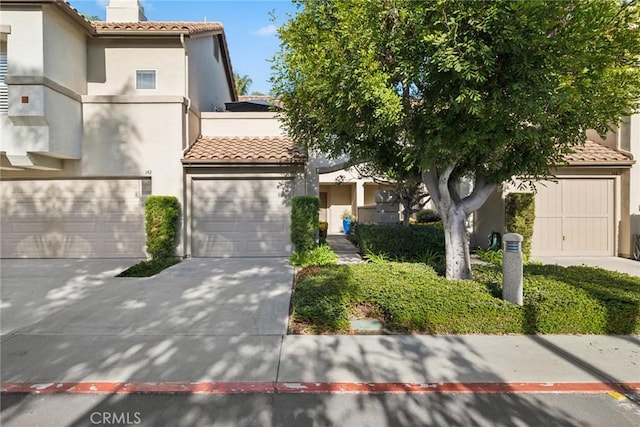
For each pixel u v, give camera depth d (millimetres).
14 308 6586
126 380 4133
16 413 3566
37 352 4824
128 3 14445
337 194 24375
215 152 11945
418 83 6293
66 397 3824
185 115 11930
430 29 5645
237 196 11930
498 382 4121
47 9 9742
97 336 5348
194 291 7656
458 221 7574
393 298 5883
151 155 11469
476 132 5879
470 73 5172
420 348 4977
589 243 12484
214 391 3928
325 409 3635
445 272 8023
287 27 7535
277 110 10336
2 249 11602
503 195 12258
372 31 5918
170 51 11922
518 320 5516
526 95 5254
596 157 12094
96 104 11320
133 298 7172
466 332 5512
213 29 14539
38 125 9727
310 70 6727
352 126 7211
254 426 3383
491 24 5121
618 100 6285
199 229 11867
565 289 6145
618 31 5734
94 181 11609
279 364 4504
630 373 4332
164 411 3596
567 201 12461
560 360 4648
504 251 5895
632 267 10430
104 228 11641
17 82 9469
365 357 4699
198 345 5043
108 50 11781
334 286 6488
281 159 11617
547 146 6945
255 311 6426
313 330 5594
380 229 11766
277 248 11984
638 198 12023
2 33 9492
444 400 3795
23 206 11617
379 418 3502
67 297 7250
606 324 5508
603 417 3551
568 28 5273
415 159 6910
